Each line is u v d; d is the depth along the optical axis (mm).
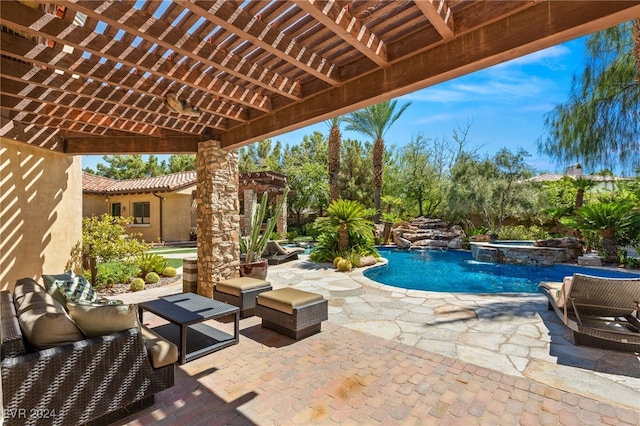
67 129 5184
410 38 2965
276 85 3672
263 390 2846
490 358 3426
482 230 15242
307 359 3439
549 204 13695
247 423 2402
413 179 17859
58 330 2215
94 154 6125
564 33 2303
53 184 6070
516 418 2432
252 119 4867
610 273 8438
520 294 6043
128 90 4098
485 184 14320
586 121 7383
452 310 5094
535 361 3342
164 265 8086
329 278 7660
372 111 16266
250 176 15938
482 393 2770
